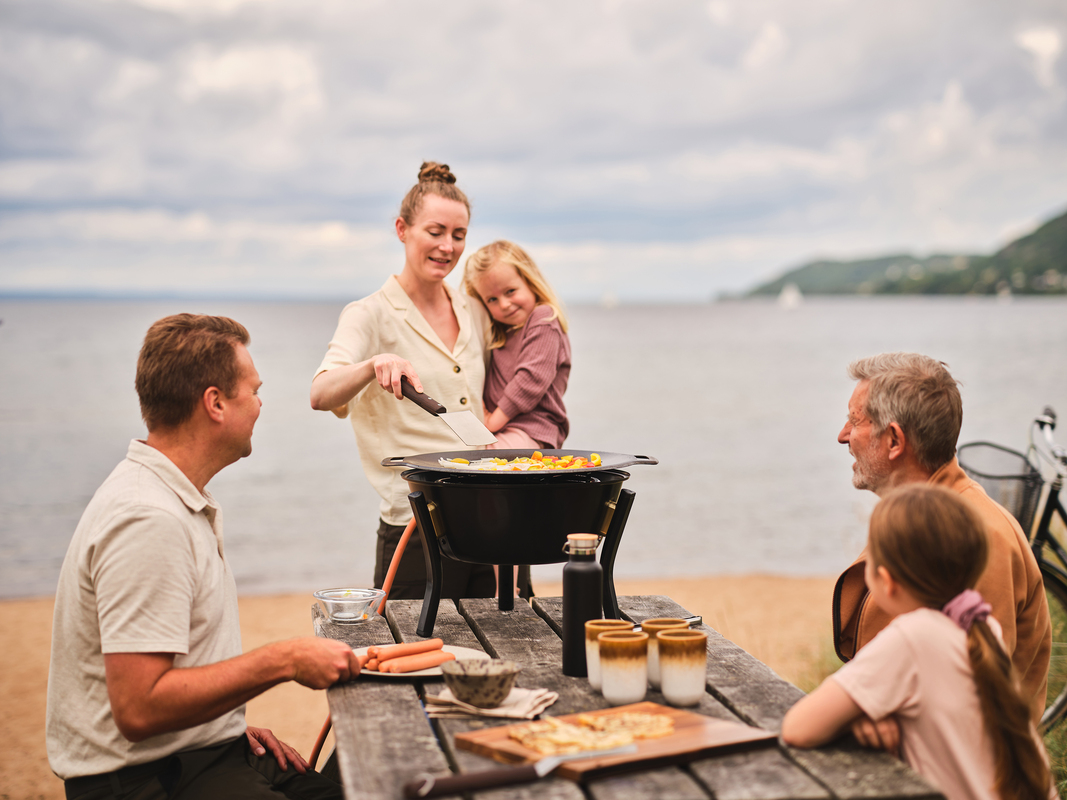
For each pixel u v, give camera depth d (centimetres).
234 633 174
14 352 4716
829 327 8544
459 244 264
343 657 158
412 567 260
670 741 128
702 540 1082
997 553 174
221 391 168
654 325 10081
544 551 180
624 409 2639
